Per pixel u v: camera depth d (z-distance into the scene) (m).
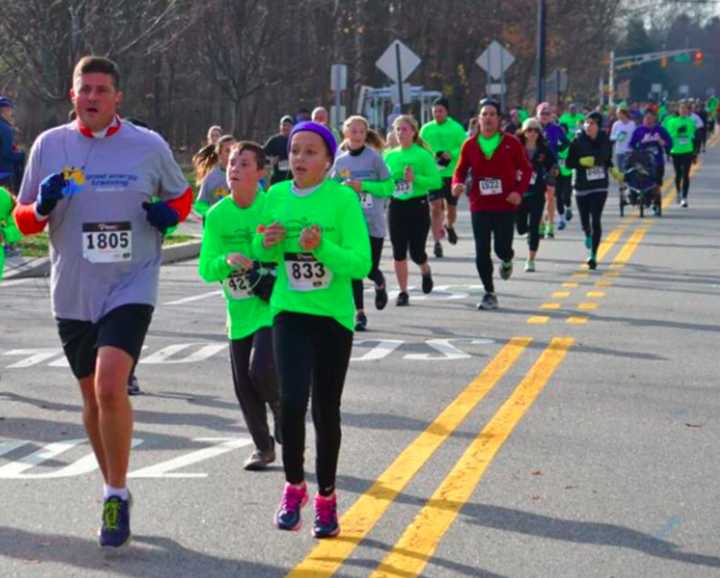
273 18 54.59
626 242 31.28
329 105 66.75
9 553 8.95
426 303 21.28
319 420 9.21
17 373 15.61
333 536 9.20
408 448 11.70
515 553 8.86
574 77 108.75
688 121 42.09
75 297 9.07
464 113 87.12
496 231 20.31
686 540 9.14
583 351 16.61
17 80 38.25
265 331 10.72
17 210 9.05
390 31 70.19
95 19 35.47
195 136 69.19
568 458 11.33
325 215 9.12
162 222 8.97
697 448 11.66
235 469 11.10
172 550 8.98
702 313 19.97
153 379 15.12
